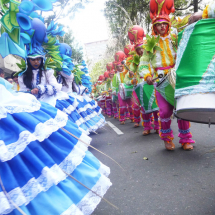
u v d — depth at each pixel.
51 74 3.92
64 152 1.72
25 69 3.71
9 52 1.91
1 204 1.28
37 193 1.44
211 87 2.08
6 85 1.79
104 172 1.95
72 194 1.58
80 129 2.16
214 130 4.75
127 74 7.16
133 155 4.00
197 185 2.52
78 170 1.72
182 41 2.44
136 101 6.30
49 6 1.97
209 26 2.29
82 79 8.77
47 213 1.41
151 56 3.89
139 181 2.87
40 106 1.84
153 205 2.25
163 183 2.70
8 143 1.47
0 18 1.79
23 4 1.85
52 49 3.96
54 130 1.71
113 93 9.41
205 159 3.24
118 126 7.74
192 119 2.34
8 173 1.41
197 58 2.24
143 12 14.50
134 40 5.69
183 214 2.03
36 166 1.53
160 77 3.62
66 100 4.71
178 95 2.31
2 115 1.53
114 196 2.57
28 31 2.09
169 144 3.92
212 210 2.02
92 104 7.03
